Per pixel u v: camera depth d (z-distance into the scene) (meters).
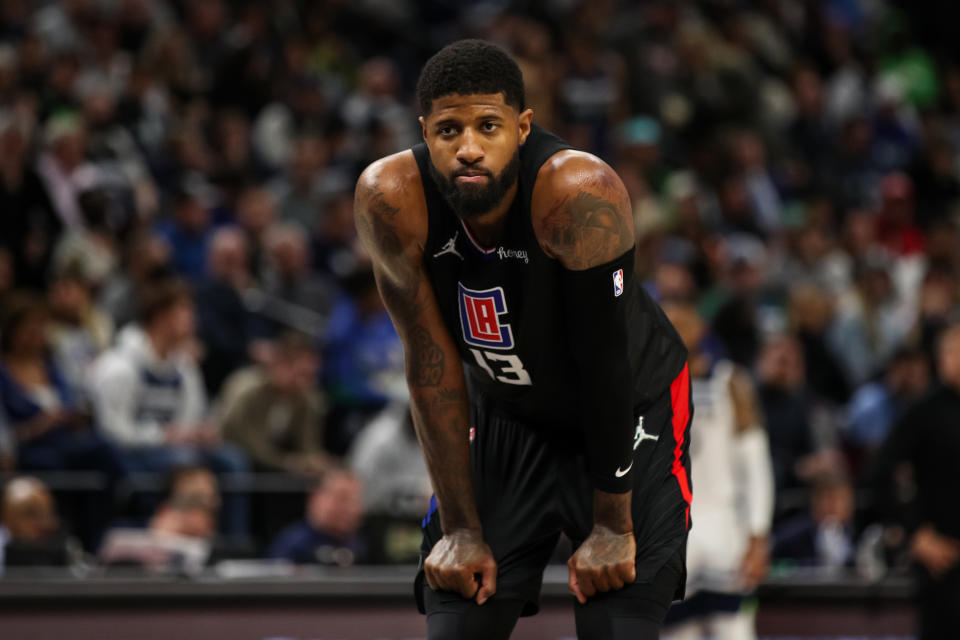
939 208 38.94
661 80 37.34
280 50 33.34
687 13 41.34
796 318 27.83
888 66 45.56
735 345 25.20
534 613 9.38
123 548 17.56
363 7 39.88
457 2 43.03
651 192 32.53
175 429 20.44
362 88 34.31
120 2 32.47
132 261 23.86
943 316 27.73
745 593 17.05
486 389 9.35
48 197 25.03
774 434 22.78
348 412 23.56
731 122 37.97
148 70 29.86
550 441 9.41
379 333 23.95
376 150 30.77
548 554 9.34
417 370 8.83
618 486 8.66
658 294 23.75
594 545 8.72
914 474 18.08
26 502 17.09
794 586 18.86
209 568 17.55
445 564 8.88
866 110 42.06
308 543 18.62
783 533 20.58
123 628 16.45
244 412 21.44
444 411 8.83
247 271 26.23
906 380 25.08
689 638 17.03
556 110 34.09
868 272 29.84
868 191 38.59
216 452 20.42
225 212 27.88
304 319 24.97
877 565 19.73
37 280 24.30
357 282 24.23
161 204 28.11
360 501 19.02
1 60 27.89
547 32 39.47
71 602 16.28
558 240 8.02
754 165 35.44
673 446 9.28
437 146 7.86
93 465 19.30
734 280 26.73
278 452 21.64
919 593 17.86
